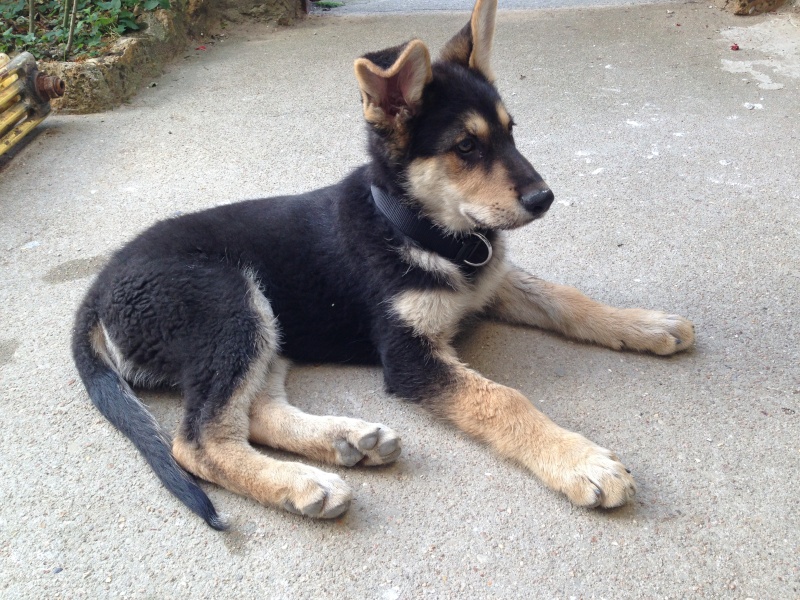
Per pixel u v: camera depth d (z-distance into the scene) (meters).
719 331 0.87
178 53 1.86
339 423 0.74
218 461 0.72
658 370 0.83
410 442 0.77
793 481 0.70
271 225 0.86
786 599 0.61
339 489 0.69
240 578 0.65
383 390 0.83
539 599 0.62
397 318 0.79
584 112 1.42
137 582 0.66
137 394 0.84
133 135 1.44
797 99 1.41
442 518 0.69
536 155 1.28
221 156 1.34
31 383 0.86
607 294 0.95
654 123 1.36
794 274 0.95
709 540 0.65
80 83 1.53
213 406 0.74
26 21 1.75
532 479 0.72
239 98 1.60
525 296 0.90
